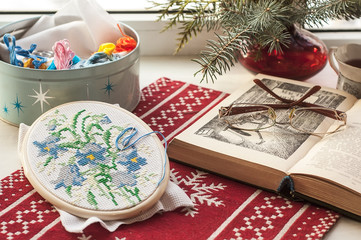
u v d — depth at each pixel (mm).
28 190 755
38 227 689
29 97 835
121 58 859
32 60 878
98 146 770
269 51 914
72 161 743
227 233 690
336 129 830
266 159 760
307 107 892
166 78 1073
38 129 777
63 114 805
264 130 839
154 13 1161
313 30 1199
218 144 795
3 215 707
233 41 864
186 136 815
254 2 951
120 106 903
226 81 1083
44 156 742
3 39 895
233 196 759
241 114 882
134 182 727
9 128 892
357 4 933
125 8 1153
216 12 977
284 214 726
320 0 969
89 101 831
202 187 776
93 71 829
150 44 1158
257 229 698
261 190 773
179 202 725
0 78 844
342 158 749
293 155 775
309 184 721
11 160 822
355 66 985
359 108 889
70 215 683
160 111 958
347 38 1180
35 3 1144
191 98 1007
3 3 1128
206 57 866
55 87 822
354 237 700
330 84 1077
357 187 695
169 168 764
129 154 766
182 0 982
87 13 970
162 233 687
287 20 938
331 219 714
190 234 687
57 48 847
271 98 936
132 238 675
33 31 981
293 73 1014
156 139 799
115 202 697
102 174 732
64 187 709
